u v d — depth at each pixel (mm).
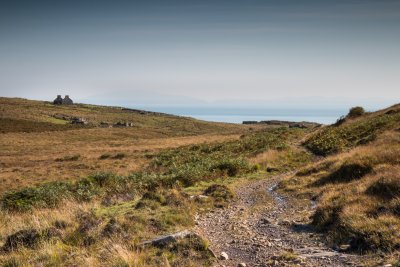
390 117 45719
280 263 9070
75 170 49188
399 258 8336
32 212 17844
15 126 137375
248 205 18406
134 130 153875
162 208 15258
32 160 63000
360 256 9219
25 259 9609
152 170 42781
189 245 10039
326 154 38688
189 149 61156
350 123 55844
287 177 26234
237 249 10875
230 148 53156
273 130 78938
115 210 15453
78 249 10211
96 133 132375
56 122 166250
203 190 21625
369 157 22219
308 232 12500
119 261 8867
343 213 12602
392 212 11797
